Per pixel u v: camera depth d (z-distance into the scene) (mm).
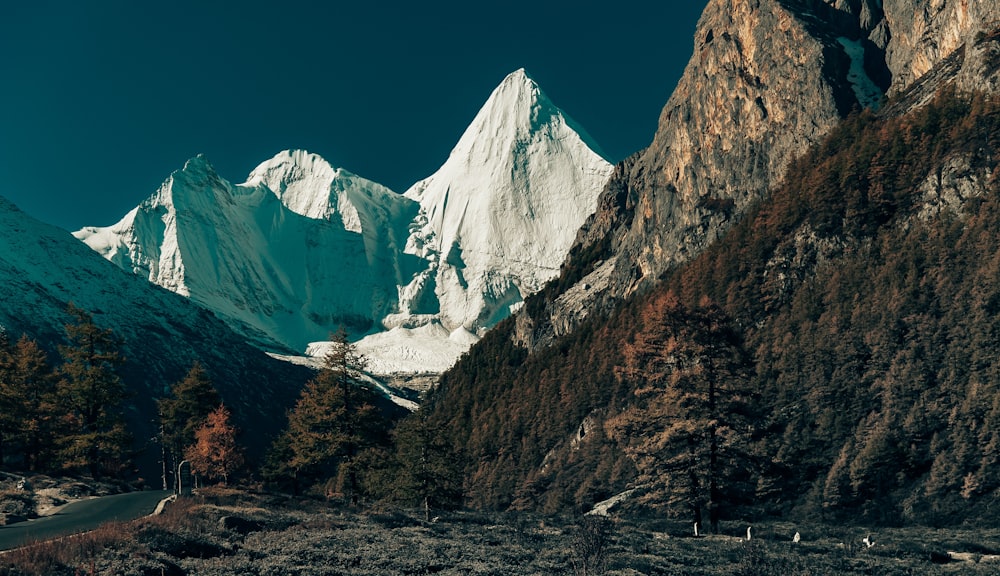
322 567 27469
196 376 73625
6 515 39625
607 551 32469
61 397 73250
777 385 81000
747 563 32062
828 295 89938
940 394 69750
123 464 80500
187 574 25188
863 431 71500
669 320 46656
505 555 32344
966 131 92312
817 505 66312
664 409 45719
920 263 84062
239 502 47406
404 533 38188
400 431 61250
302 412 60562
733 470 45844
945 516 60594
